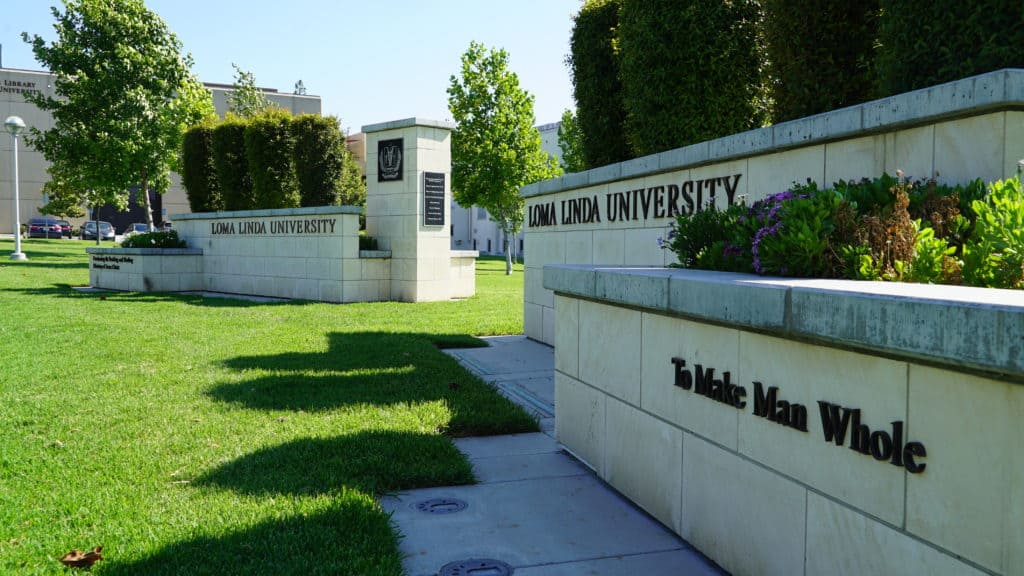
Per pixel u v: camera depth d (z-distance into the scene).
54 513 4.11
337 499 4.29
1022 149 4.26
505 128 28.39
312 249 17.36
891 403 2.69
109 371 8.04
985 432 2.31
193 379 7.64
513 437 6.20
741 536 3.60
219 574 3.40
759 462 3.46
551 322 11.02
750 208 5.18
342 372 8.12
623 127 10.66
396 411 6.41
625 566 3.77
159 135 30.53
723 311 3.57
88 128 29.56
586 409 5.39
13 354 8.96
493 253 64.00
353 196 35.62
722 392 3.74
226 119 20.77
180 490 4.47
